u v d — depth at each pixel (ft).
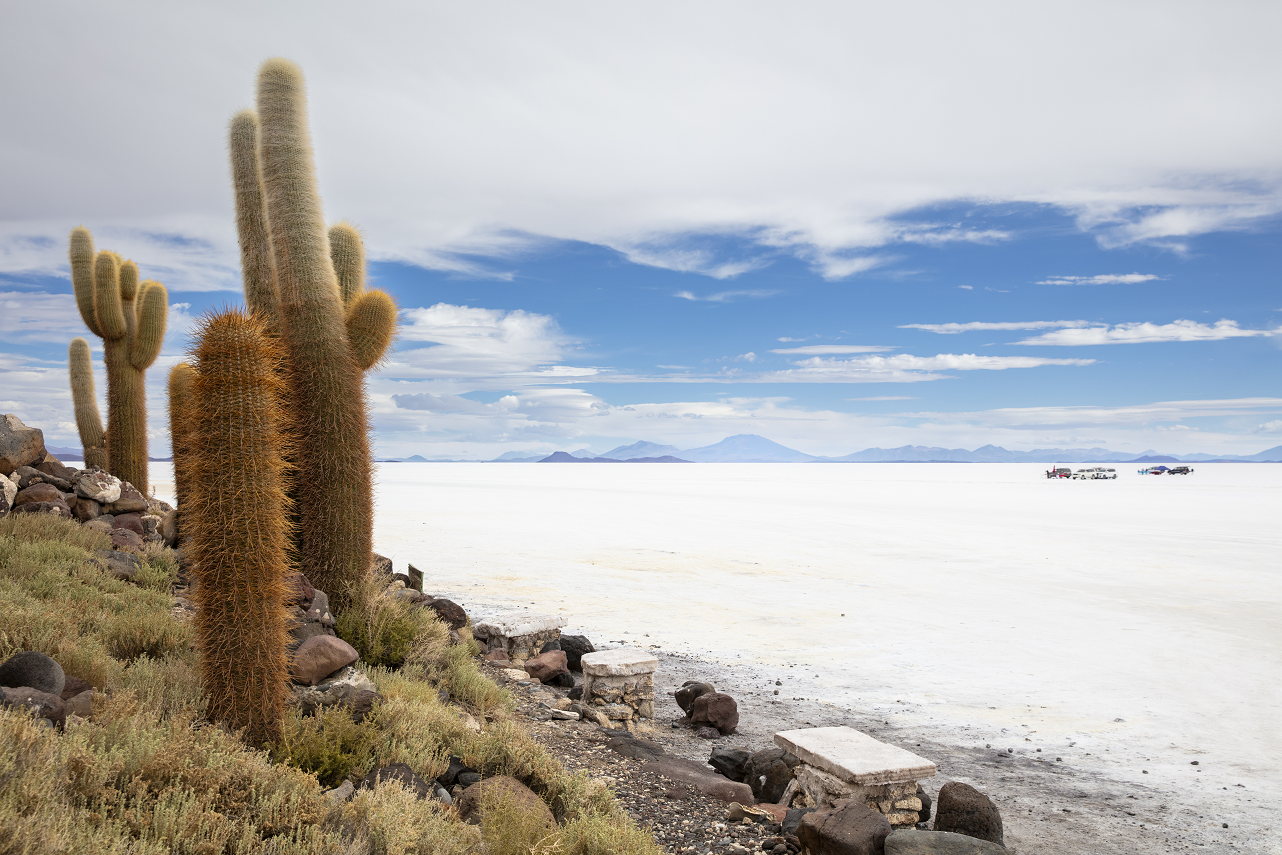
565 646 40.75
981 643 51.21
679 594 68.64
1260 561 96.22
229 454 16.97
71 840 9.93
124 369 53.67
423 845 13.62
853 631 54.65
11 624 18.72
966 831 19.79
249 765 14.21
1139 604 66.28
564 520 156.46
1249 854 21.71
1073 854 21.43
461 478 586.04
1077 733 33.37
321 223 32.76
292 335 31.24
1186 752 31.04
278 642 17.63
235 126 36.70
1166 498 279.08
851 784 20.08
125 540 39.58
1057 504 237.25
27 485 41.24
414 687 24.56
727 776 26.20
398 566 81.87
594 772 23.50
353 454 31.48
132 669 19.76
